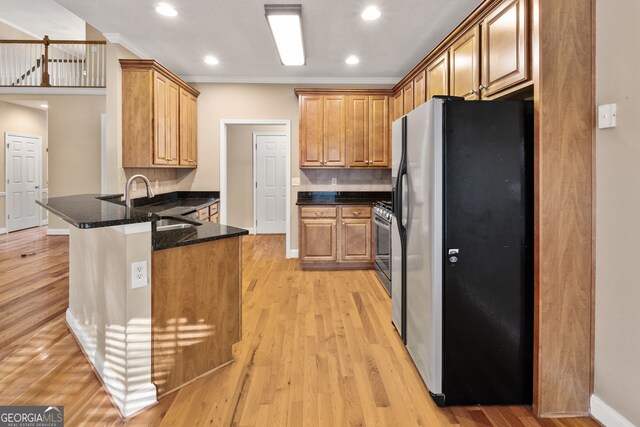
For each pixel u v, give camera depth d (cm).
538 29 180
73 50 691
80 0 302
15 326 291
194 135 518
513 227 196
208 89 527
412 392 209
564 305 185
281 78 522
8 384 212
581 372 187
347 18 331
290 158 532
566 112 181
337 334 284
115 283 195
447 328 196
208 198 536
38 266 471
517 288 197
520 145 195
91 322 238
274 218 771
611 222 173
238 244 242
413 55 426
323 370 231
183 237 217
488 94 240
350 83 523
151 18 335
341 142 493
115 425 179
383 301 358
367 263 482
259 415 188
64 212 197
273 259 536
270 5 306
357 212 476
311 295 376
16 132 730
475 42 258
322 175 533
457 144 193
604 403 180
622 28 164
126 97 391
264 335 281
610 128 172
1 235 688
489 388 199
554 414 188
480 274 196
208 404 196
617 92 167
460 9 314
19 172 741
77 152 661
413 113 226
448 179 193
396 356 249
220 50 414
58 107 657
